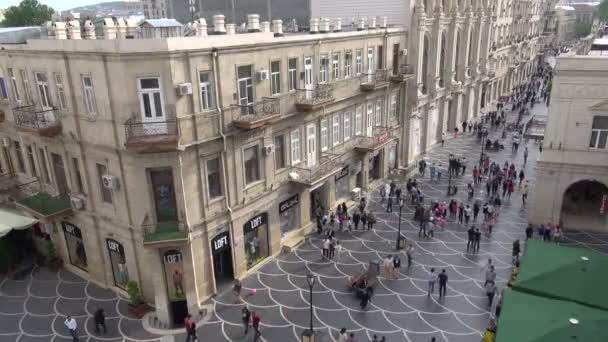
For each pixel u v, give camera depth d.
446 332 21.36
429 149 49.41
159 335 21.47
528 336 15.12
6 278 26.45
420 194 35.53
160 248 21.42
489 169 41.44
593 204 34.47
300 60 27.05
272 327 21.80
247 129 23.33
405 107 41.66
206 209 22.50
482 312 22.84
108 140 21.16
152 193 21.16
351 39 32.00
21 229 27.58
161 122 19.53
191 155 21.11
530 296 17.58
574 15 170.75
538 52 104.31
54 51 21.62
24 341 21.06
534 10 92.38
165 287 22.02
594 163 29.19
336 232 31.56
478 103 63.31
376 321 22.20
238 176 24.03
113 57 19.22
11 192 29.11
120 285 24.84
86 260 26.30
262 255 27.72
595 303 17.38
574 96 28.59
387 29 36.44
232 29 25.89
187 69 20.00
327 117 31.11
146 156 20.28
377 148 35.00
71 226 25.98
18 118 24.34
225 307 23.27
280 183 27.42
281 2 43.72
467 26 52.12
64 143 23.75
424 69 44.78
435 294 24.48
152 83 19.53
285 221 29.20
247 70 23.50
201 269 22.98
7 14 68.44
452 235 31.05
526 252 20.48
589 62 27.62
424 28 40.94
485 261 27.59
